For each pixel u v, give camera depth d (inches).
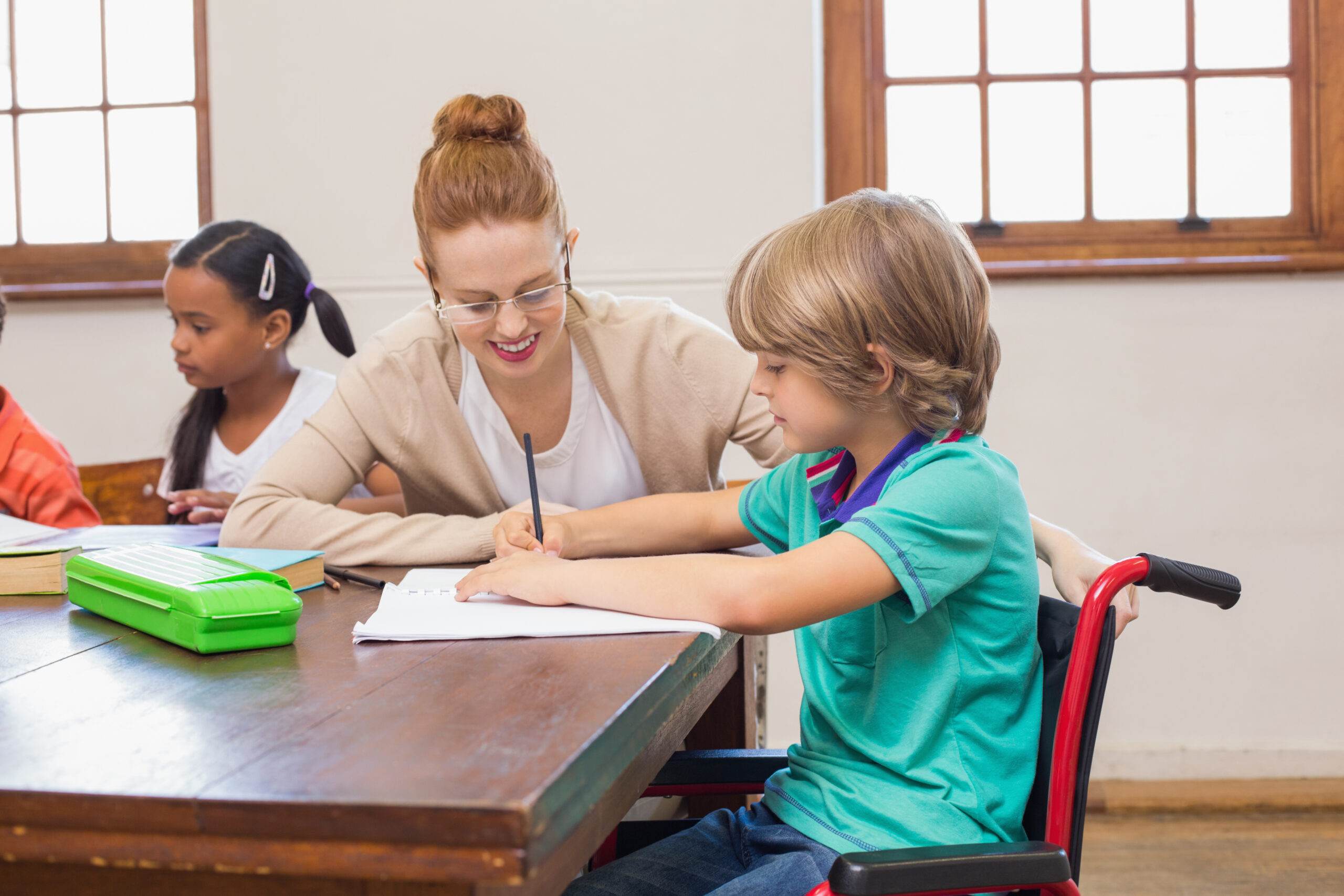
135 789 18.2
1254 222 95.7
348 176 98.6
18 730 22.1
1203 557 94.6
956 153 98.5
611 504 45.1
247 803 17.5
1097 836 84.2
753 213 96.0
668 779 36.9
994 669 33.1
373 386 51.9
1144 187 97.0
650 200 96.4
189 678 26.6
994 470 34.2
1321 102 94.4
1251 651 94.0
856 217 34.4
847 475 38.1
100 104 104.9
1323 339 92.8
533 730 21.2
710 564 32.1
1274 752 93.7
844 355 33.3
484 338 46.1
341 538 46.4
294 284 80.8
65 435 103.0
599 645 29.3
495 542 43.8
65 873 19.2
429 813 17.0
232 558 37.9
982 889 23.1
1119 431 94.9
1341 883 74.6
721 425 53.6
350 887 17.7
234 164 99.5
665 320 53.6
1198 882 75.1
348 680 26.0
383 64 97.7
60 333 102.7
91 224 105.4
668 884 31.4
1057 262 94.0
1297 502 93.5
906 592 31.4
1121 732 95.0
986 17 97.7
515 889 18.5
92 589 34.9
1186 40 96.2
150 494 79.1
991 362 36.5
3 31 105.1
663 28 95.7
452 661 27.8
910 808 30.7
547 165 46.0
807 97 95.0
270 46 98.7
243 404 81.8
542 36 96.6
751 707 55.7
